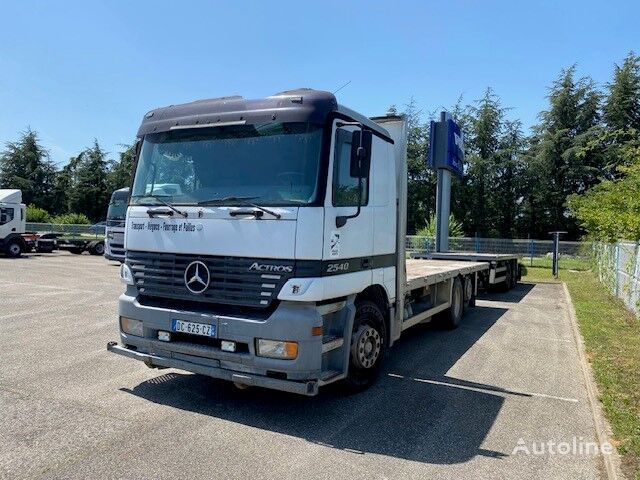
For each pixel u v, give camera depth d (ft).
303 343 13.91
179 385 17.95
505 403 17.11
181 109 16.84
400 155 19.88
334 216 14.82
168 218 15.84
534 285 56.85
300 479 11.61
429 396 17.65
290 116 14.75
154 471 11.75
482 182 134.10
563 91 127.54
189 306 15.52
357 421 15.21
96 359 20.97
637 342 24.90
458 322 31.09
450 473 12.12
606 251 50.65
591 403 16.92
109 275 55.72
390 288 19.03
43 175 191.52
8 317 29.94
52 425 14.17
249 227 14.48
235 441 13.56
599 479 11.99
